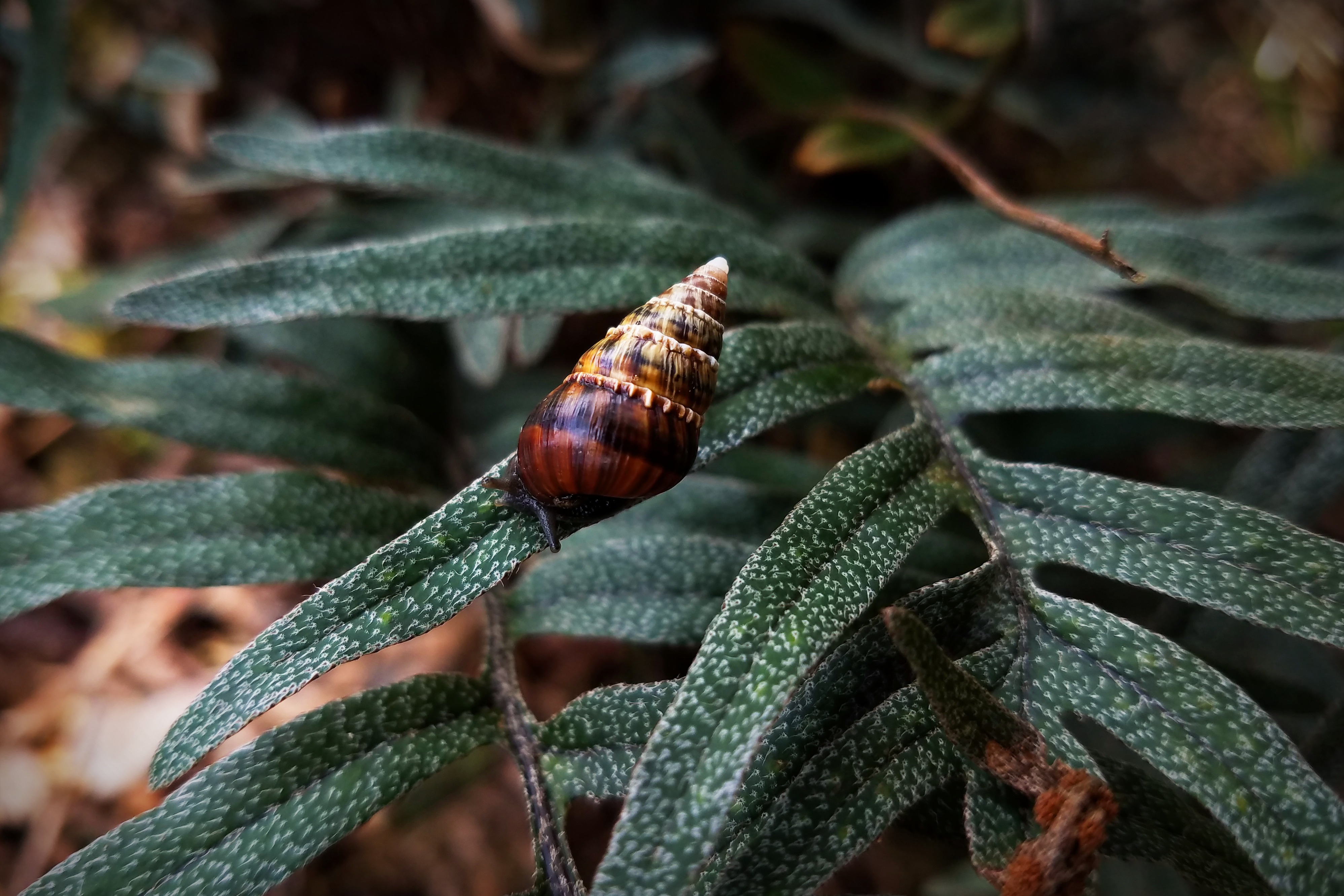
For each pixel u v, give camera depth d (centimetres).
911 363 14
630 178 16
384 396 18
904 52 22
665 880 11
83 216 23
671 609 14
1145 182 27
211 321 13
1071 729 15
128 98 21
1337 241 17
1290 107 27
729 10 21
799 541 12
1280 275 15
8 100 22
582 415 13
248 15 22
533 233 14
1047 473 13
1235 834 11
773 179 23
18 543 13
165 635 20
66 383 15
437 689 13
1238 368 13
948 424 13
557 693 20
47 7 17
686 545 14
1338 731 14
